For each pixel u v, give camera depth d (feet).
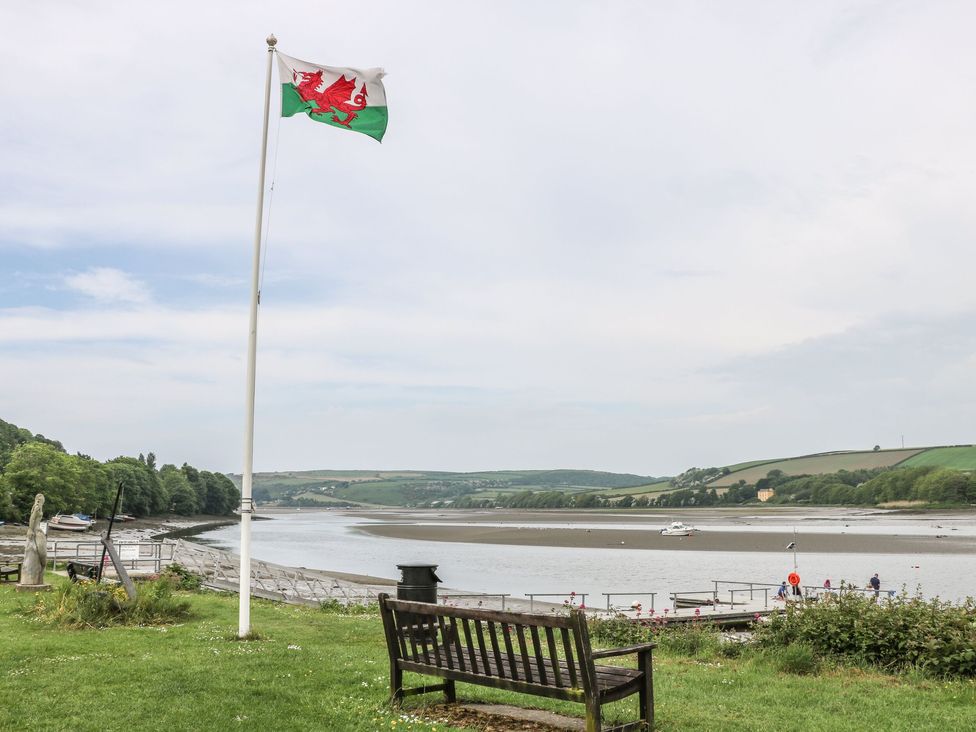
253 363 48.24
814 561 209.97
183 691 30.71
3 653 37.17
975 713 30.86
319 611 72.28
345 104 54.03
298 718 27.50
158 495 541.75
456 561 219.61
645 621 70.95
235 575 120.98
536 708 29.99
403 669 30.04
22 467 352.49
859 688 36.42
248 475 46.93
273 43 51.26
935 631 42.52
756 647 50.39
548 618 25.27
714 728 27.78
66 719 26.53
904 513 586.04
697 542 293.84
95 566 68.74
